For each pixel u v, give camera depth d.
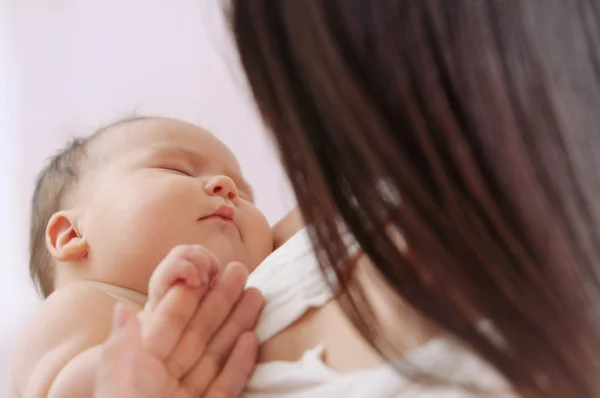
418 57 0.33
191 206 0.74
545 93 0.33
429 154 0.33
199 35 1.27
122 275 0.72
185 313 0.48
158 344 0.46
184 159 0.86
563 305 0.30
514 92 0.32
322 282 0.46
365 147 0.33
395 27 0.34
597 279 0.31
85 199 0.81
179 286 0.49
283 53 0.36
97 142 0.88
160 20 1.31
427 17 0.34
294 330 0.46
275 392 0.42
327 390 0.39
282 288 0.50
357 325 0.38
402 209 0.33
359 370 0.39
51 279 0.83
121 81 1.29
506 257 0.31
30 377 0.60
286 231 0.84
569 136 0.32
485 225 0.31
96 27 1.32
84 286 0.67
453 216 0.32
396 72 0.34
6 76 1.30
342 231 0.37
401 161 0.33
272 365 0.44
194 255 0.50
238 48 0.38
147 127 0.89
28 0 1.33
